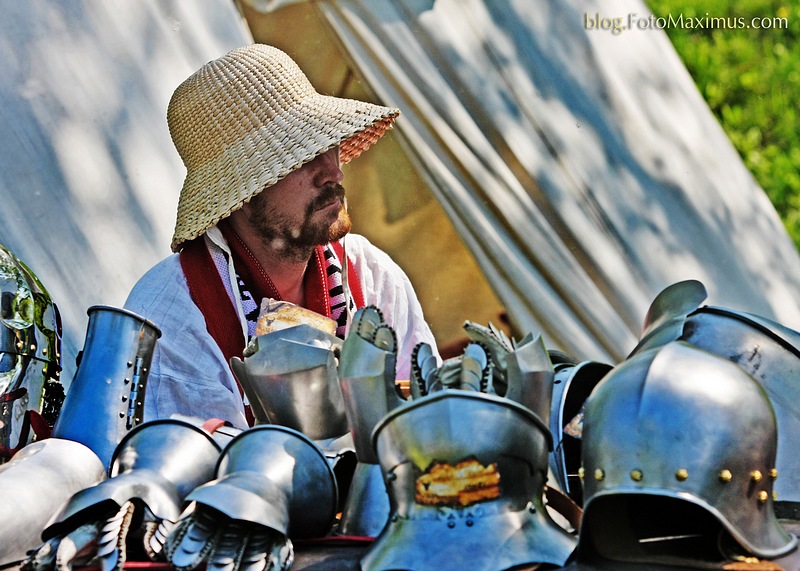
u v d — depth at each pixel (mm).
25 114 10961
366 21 12898
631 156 13812
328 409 5656
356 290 9195
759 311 13828
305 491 5004
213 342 8445
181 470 5215
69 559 4621
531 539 4551
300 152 8078
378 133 9484
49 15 11438
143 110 11477
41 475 5297
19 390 6801
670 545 4695
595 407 4703
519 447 4633
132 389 5949
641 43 15000
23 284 7027
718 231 14109
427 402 4613
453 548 4461
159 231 11141
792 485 5469
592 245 12977
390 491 4754
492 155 12914
